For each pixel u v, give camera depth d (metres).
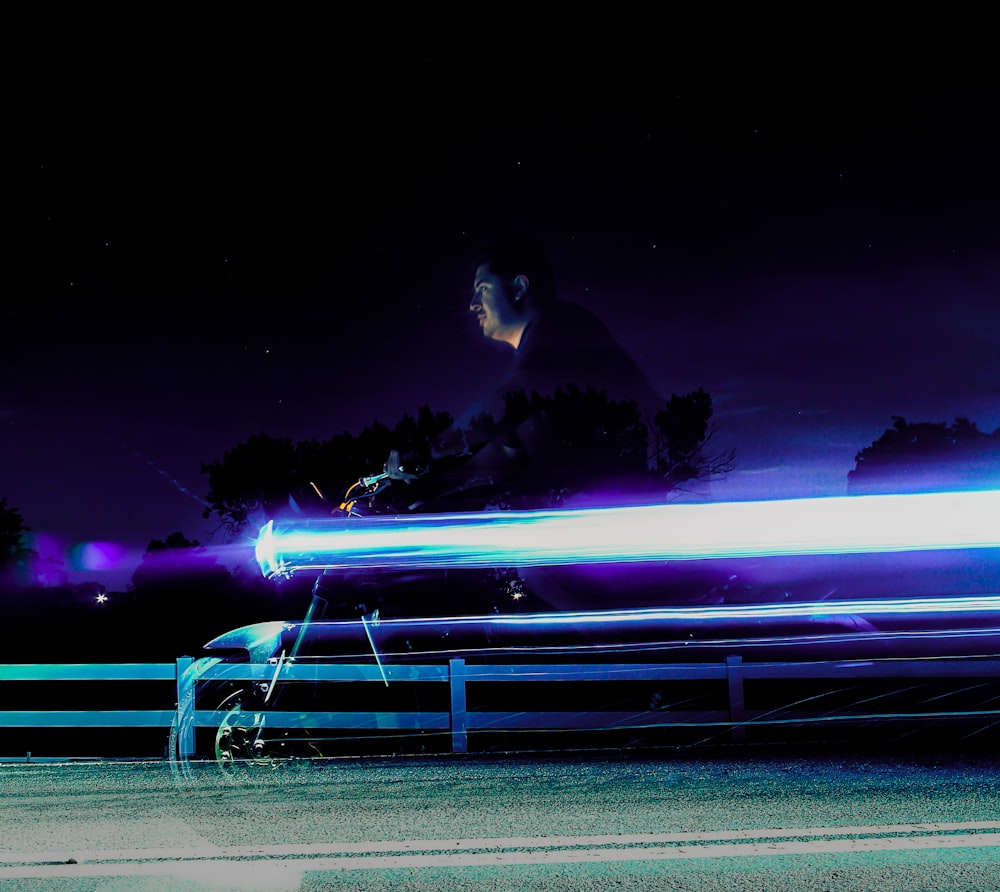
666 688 9.69
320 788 6.77
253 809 6.04
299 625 8.38
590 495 10.48
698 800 5.99
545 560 9.25
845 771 6.92
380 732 8.63
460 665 8.87
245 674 8.48
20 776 7.71
